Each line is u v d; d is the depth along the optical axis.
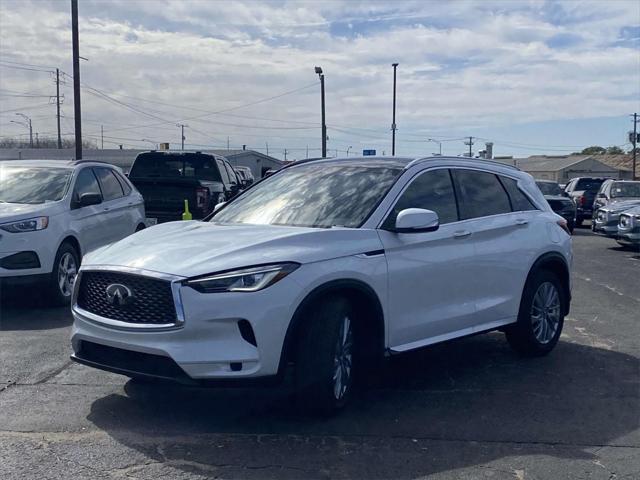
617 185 24.44
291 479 4.58
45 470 4.69
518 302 7.35
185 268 5.20
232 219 6.72
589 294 11.88
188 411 5.78
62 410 5.79
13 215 9.41
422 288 6.25
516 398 6.25
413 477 4.64
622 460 4.96
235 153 62.09
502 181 7.57
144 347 5.20
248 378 5.12
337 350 5.51
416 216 5.87
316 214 6.30
